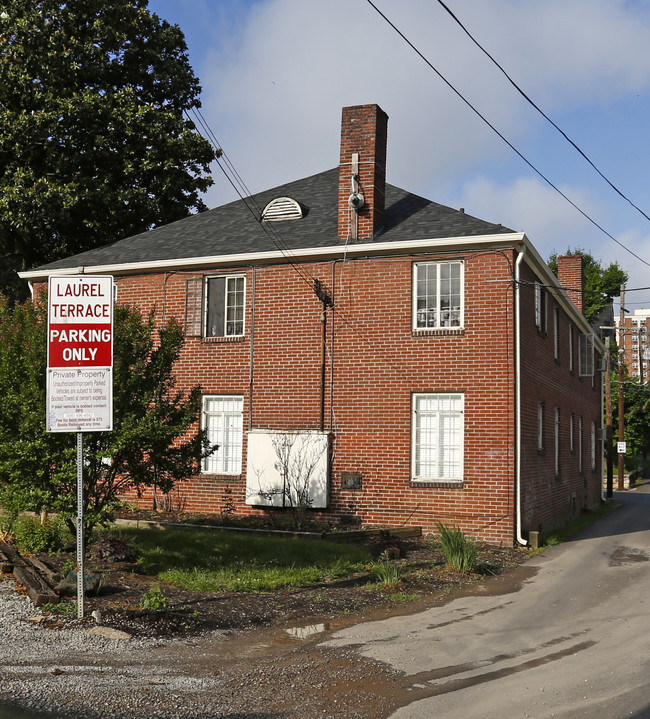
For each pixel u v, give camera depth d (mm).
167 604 10570
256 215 22641
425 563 14734
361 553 14914
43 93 26703
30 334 11609
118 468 12141
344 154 19906
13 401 11125
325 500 18672
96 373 9672
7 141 26547
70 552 13617
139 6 30625
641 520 26297
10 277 30531
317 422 19172
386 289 18844
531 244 18109
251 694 7250
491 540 17375
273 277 20016
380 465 18484
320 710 6879
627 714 6867
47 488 11633
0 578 11523
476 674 8078
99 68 28266
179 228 23250
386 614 10867
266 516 19297
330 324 19297
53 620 9438
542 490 20188
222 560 13695
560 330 24094
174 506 20281
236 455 20109
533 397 19250
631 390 58500
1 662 7773
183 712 6645
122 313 12352
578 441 27891
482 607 11484
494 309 17812
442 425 18172
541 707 7043
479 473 17594
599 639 9672
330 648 8961
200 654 8539
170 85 30953
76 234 29719
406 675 7988
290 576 12688
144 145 29062
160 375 12383
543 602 11930
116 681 7359
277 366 19750
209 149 30531
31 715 6355
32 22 26859
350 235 19484
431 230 18984
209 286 20844
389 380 18609
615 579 13953
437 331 18250
